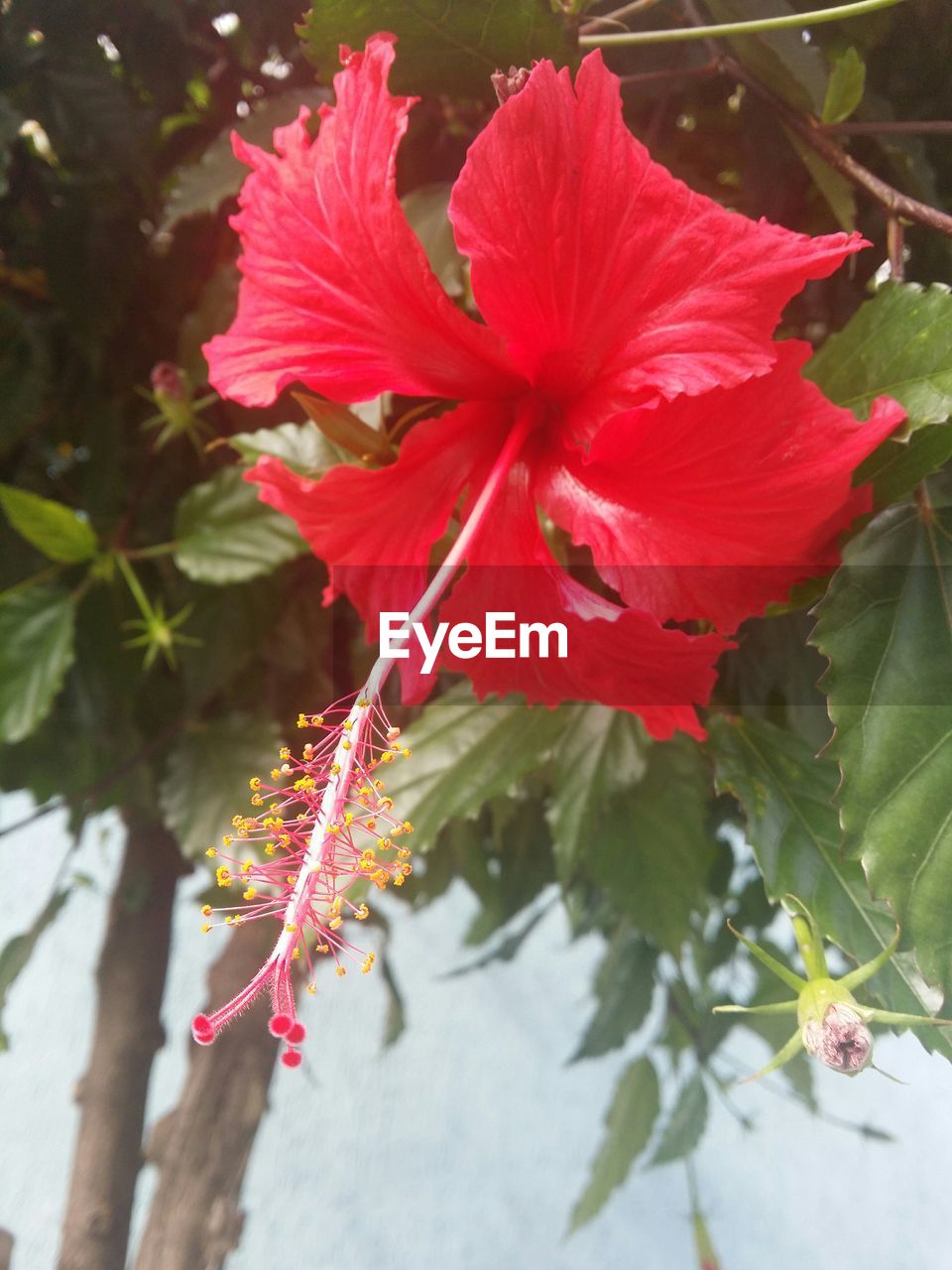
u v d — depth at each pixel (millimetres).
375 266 172
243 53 318
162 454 330
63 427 345
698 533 172
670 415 159
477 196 154
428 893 371
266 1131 498
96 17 288
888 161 246
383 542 195
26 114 291
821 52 233
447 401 236
